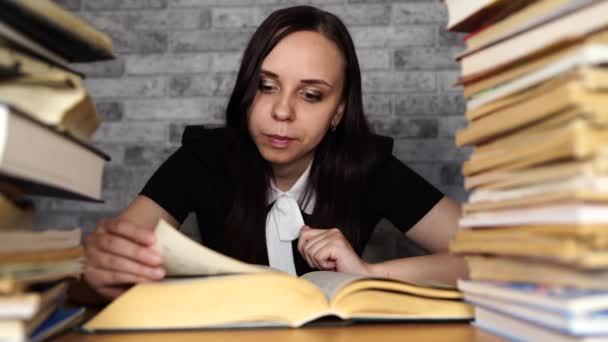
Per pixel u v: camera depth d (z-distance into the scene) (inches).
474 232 22.0
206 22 96.9
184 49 96.9
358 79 54.8
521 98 19.3
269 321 21.6
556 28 18.4
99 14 97.3
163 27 97.2
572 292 16.6
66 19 18.2
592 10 16.9
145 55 97.1
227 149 57.2
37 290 18.8
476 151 22.7
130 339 19.5
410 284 23.5
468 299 23.0
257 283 21.7
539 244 17.5
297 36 48.1
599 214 15.9
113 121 96.8
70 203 96.0
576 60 16.5
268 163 56.7
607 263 16.0
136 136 96.6
